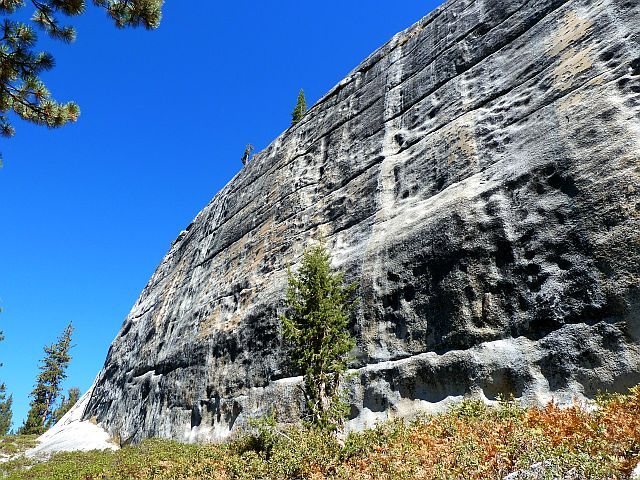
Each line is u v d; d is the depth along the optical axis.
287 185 25.56
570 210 11.50
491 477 6.81
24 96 10.71
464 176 15.29
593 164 11.47
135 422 28.25
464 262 13.27
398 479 7.74
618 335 9.64
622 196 10.57
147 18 10.59
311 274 14.16
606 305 10.02
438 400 12.31
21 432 55.81
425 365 12.93
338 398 12.47
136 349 35.09
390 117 21.03
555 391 10.17
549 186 12.32
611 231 10.48
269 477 10.83
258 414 17.86
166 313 32.88
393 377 13.62
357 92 24.73
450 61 19.42
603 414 7.48
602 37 13.49
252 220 27.45
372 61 25.08
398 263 15.31
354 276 16.67
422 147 18.02
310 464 10.23
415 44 22.52
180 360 26.03
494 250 12.80
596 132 11.88
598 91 12.56
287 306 19.33
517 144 14.13
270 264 22.86
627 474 5.72
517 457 7.01
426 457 8.07
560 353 10.41
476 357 11.88
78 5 10.16
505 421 8.70
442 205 15.03
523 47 16.39
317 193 22.86
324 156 24.23
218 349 22.75
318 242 20.41
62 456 23.67
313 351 12.94
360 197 19.66
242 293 23.66
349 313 15.87
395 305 14.82
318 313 13.14
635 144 10.90
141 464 16.78
